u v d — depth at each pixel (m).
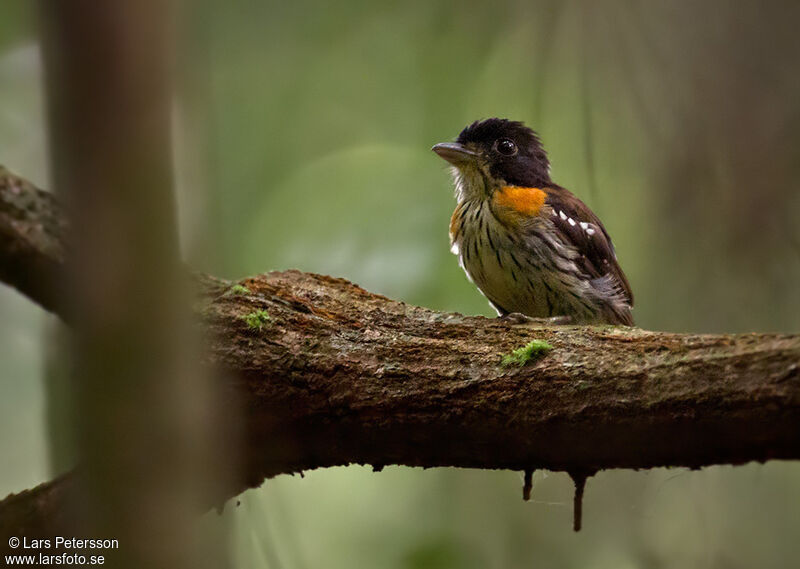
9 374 9.63
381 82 11.61
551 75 10.68
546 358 5.49
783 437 4.89
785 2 9.66
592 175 9.61
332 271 10.80
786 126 9.52
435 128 11.41
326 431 5.92
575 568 9.77
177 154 5.80
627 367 5.26
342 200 11.20
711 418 4.98
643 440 5.22
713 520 9.43
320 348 5.88
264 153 11.38
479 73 11.33
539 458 5.56
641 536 9.53
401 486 10.70
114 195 3.31
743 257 9.48
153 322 3.46
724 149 9.62
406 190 11.24
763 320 9.38
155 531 3.55
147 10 3.12
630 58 9.83
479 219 9.41
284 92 11.56
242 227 11.04
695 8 9.84
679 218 9.73
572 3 10.20
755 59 9.66
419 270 10.62
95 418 3.49
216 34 11.53
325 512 10.64
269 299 6.15
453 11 11.41
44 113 3.35
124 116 3.20
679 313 9.61
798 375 4.79
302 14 11.69
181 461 3.58
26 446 9.59
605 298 9.21
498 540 10.10
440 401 5.60
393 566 10.20
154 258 3.42
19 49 10.36
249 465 6.12
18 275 5.35
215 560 5.54
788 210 9.42
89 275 3.40
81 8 3.03
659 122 9.82
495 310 9.98
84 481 3.57
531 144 10.05
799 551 9.27
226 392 5.84
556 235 9.17
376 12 11.69
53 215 5.40
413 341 5.87
